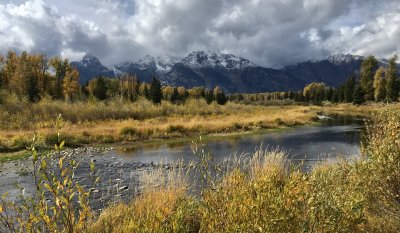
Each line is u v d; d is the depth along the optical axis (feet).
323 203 9.79
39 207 8.00
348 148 61.87
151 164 45.21
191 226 13.43
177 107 141.38
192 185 18.35
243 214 9.27
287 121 112.88
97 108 106.52
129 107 118.11
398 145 12.97
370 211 13.39
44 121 85.25
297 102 377.30
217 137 80.33
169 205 14.55
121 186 29.43
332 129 100.12
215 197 10.61
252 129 96.32
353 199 10.82
